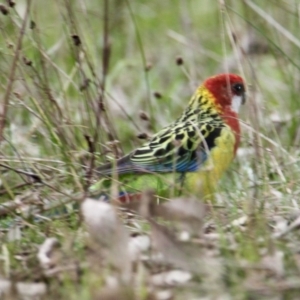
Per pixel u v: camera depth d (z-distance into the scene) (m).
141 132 11.75
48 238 8.48
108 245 7.69
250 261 7.66
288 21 14.27
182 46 16.36
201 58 15.80
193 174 10.19
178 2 17.61
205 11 17.53
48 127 10.70
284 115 12.95
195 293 7.25
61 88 11.38
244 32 15.17
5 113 9.99
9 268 7.90
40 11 15.59
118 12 16.41
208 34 16.80
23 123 12.40
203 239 8.21
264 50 14.94
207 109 11.00
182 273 7.58
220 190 10.39
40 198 9.45
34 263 8.02
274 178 10.59
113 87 15.57
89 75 13.79
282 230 8.52
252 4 12.86
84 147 11.38
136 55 16.56
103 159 10.69
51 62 10.98
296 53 13.73
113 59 16.20
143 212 8.23
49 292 7.48
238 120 10.84
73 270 7.61
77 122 12.24
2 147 11.24
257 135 10.29
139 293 7.13
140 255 7.89
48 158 10.85
